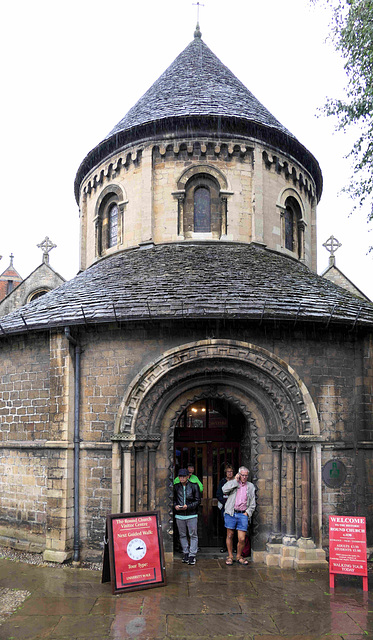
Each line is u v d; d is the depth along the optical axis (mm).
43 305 12078
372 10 10805
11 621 7156
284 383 10312
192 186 14617
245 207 14562
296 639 6637
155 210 14508
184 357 10234
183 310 10078
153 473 10211
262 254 13844
